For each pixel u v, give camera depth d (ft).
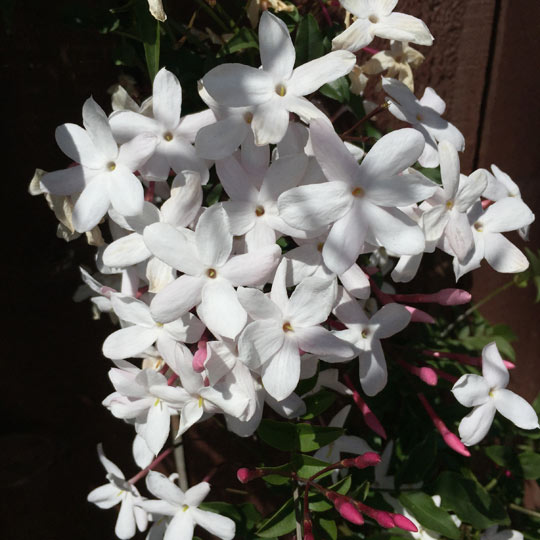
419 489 0.54
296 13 0.49
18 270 0.59
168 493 0.47
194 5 0.52
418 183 0.39
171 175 0.48
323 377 0.50
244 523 0.50
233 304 0.40
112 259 0.42
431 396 0.58
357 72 0.51
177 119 0.43
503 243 0.46
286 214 0.39
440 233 0.43
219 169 0.41
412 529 0.42
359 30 0.44
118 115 0.43
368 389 0.45
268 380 0.40
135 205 0.41
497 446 0.56
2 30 0.52
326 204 0.39
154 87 0.42
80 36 0.53
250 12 0.48
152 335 0.43
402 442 0.59
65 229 0.46
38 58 0.53
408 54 0.51
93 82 0.54
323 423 0.62
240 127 0.41
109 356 0.43
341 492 0.45
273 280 0.41
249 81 0.40
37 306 0.60
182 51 0.49
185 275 0.40
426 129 0.46
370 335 0.45
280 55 0.41
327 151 0.38
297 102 0.40
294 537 0.50
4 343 0.61
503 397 0.47
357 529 0.58
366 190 0.39
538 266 0.62
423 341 0.61
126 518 0.53
